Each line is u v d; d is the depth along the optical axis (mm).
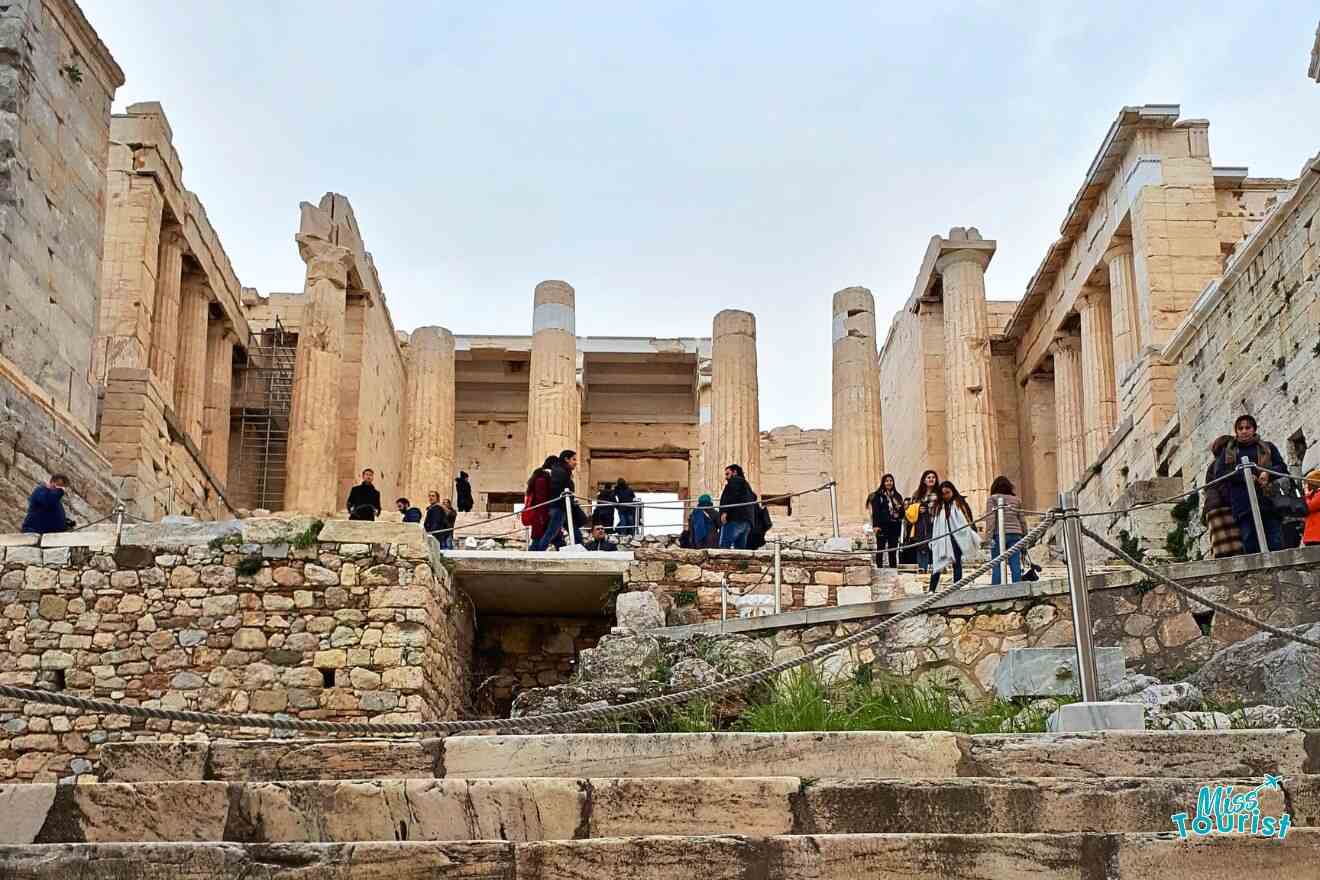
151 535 20703
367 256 39656
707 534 25078
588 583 22641
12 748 19719
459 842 9383
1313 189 23875
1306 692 15109
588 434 46688
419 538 20812
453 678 22250
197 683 20109
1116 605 17547
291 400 37094
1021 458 43375
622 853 9398
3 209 24641
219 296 37812
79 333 27125
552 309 38969
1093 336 37594
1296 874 9398
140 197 32906
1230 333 26750
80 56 27547
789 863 9414
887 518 26016
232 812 9992
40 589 20391
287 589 20516
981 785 10117
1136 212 34312
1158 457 30453
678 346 44406
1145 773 10664
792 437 46969
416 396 39656
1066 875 9406
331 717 20031
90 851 9188
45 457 24438
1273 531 18891
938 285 41344
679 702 16000
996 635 17828
